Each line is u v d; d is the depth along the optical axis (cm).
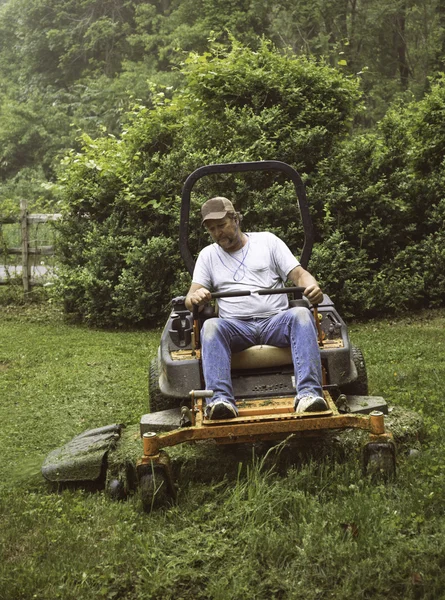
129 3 4091
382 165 1132
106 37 4103
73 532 429
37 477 542
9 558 406
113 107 3706
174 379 507
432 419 561
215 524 417
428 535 383
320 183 1097
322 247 1059
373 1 3397
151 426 523
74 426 658
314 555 369
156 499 445
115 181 1178
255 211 1066
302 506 422
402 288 1084
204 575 367
